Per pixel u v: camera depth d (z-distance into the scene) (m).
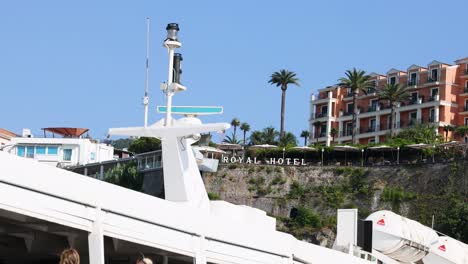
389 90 161.00
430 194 126.19
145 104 28.27
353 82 164.50
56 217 18.67
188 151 28.39
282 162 143.25
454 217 119.88
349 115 173.75
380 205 129.12
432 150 136.62
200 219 22.75
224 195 136.88
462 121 158.00
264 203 135.38
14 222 19.95
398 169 131.62
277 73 175.00
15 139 127.00
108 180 112.38
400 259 46.16
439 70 160.25
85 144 127.12
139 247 22.41
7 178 17.59
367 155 142.50
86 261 21.58
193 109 28.55
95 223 19.53
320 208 132.00
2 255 23.08
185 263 25.11
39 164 18.36
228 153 147.88
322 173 136.12
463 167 125.12
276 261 26.58
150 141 151.50
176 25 28.56
